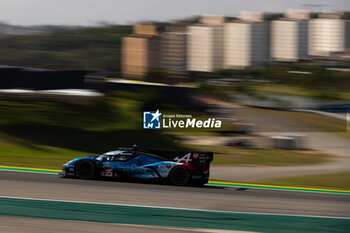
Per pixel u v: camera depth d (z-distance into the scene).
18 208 18.20
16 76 92.69
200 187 26.89
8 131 62.12
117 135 75.06
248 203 21.69
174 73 140.00
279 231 16.22
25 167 35.00
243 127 100.06
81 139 67.00
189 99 111.94
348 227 17.34
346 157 71.75
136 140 74.25
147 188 24.91
